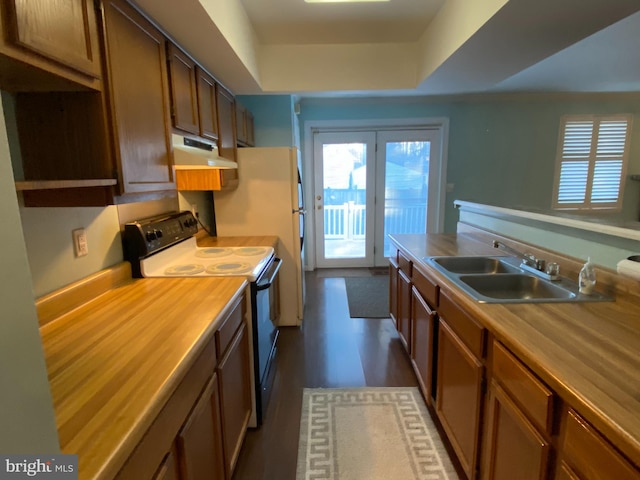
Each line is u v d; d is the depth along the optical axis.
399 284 2.65
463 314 1.44
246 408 1.82
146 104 1.38
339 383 2.35
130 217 1.85
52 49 0.87
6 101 1.09
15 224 0.48
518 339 1.05
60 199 1.17
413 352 2.29
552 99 4.62
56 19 0.89
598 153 4.79
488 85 3.03
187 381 1.03
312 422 1.98
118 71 1.18
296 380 2.39
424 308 1.99
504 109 4.65
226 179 2.70
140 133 1.33
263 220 3.10
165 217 2.13
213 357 1.28
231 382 1.51
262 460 1.72
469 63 2.41
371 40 2.96
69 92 1.11
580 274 1.46
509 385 1.09
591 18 1.72
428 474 1.61
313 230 4.95
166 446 0.89
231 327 1.53
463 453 1.47
